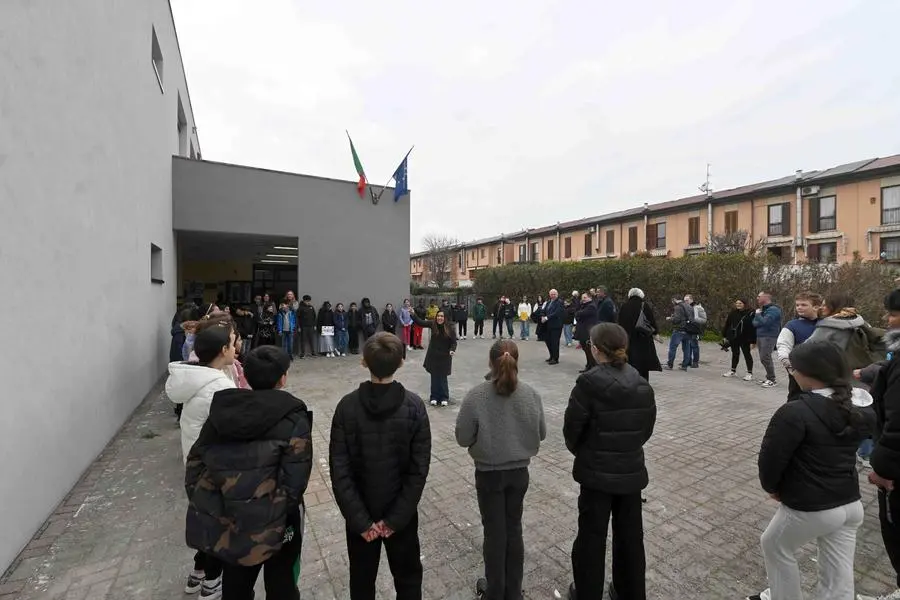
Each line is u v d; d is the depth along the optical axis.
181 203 9.91
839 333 3.80
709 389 7.32
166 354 8.73
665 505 3.41
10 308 2.76
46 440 3.20
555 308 9.91
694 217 26.38
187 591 2.44
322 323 11.33
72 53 3.82
